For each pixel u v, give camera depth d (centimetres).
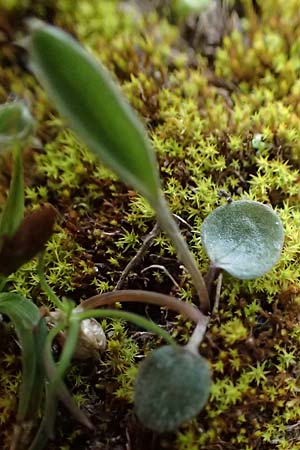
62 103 7
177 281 10
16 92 11
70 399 8
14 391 9
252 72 11
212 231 9
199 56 12
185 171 10
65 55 7
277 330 9
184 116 11
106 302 8
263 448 9
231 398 8
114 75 11
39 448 8
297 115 11
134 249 10
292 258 9
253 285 9
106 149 7
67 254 10
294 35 12
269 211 9
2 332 9
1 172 11
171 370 8
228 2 12
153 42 12
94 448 9
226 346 9
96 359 9
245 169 11
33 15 12
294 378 9
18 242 8
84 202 10
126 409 9
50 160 11
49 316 8
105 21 12
